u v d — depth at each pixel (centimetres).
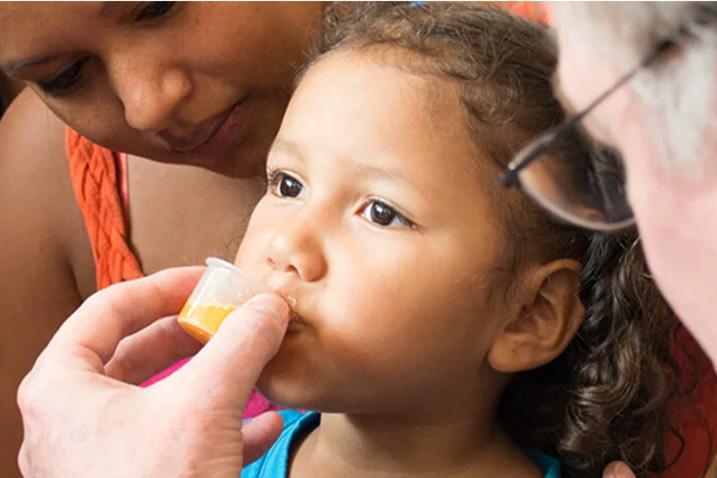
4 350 195
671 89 61
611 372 139
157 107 134
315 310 114
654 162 63
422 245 116
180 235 181
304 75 132
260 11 139
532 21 135
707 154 60
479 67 122
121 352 128
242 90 144
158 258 184
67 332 117
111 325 120
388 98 118
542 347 129
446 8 137
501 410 150
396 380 119
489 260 120
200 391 101
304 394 115
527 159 71
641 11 61
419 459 134
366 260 114
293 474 141
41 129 190
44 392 108
